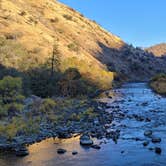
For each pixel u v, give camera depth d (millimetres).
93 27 199625
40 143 27625
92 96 68125
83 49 146125
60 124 35062
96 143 27594
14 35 95500
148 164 22172
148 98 65500
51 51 95812
